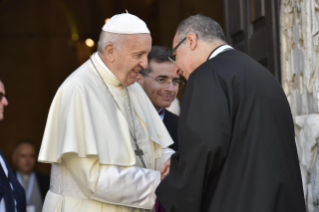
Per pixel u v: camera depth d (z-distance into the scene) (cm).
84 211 554
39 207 1409
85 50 2480
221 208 455
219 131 452
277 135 475
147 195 554
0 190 603
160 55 765
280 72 732
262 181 453
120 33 571
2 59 2434
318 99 584
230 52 516
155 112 677
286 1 703
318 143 586
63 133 542
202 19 541
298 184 486
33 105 2464
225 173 462
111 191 538
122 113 586
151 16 2227
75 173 545
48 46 2461
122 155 559
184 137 464
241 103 474
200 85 479
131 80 596
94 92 576
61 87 575
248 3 852
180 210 477
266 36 782
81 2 2419
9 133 2442
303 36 629
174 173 486
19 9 2411
